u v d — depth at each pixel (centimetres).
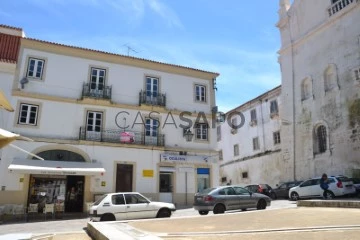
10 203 1866
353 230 698
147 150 2291
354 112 2361
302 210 1248
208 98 2667
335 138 2488
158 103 2438
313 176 2633
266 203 1645
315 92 2733
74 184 2077
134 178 2205
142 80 2434
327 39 2680
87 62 2280
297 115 2888
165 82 2523
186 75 2627
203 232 775
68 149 2069
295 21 3055
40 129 2036
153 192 2244
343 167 2388
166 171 2328
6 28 2153
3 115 1961
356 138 2320
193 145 2489
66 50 2223
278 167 3169
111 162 2158
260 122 3509
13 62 2042
